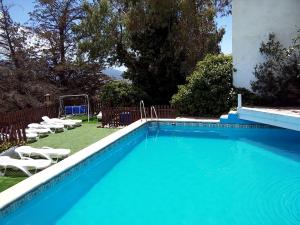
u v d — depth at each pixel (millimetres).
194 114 18156
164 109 16859
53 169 8406
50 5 31703
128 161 11594
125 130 13586
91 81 33156
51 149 10508
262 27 17438
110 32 24641
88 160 9797
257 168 10617
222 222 6988
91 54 25656
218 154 12281
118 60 25781
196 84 17969
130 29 22844
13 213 6613
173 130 16000
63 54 32656
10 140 12344
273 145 13422
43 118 17203
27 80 27547
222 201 8086
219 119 15805
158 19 22094
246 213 7406
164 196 8430
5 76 26141
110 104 20297
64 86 32438
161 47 22828
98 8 24656
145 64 23891
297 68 16422
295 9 16938
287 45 17219
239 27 17828
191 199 8211
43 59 30969
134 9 22562
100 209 7680
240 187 8992
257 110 13898
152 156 12172
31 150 10258
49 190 7789
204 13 22844
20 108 25094
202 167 10797
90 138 13844
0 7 27016
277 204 7859
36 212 7277
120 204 7945
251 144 13617
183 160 11617
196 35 22875
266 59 17422
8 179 8719
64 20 31906
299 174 10000
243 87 17969
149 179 9727
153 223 6984
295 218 7148
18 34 28281
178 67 22844
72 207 7805
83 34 26953
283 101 16922
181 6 21906
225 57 18828
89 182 9516
